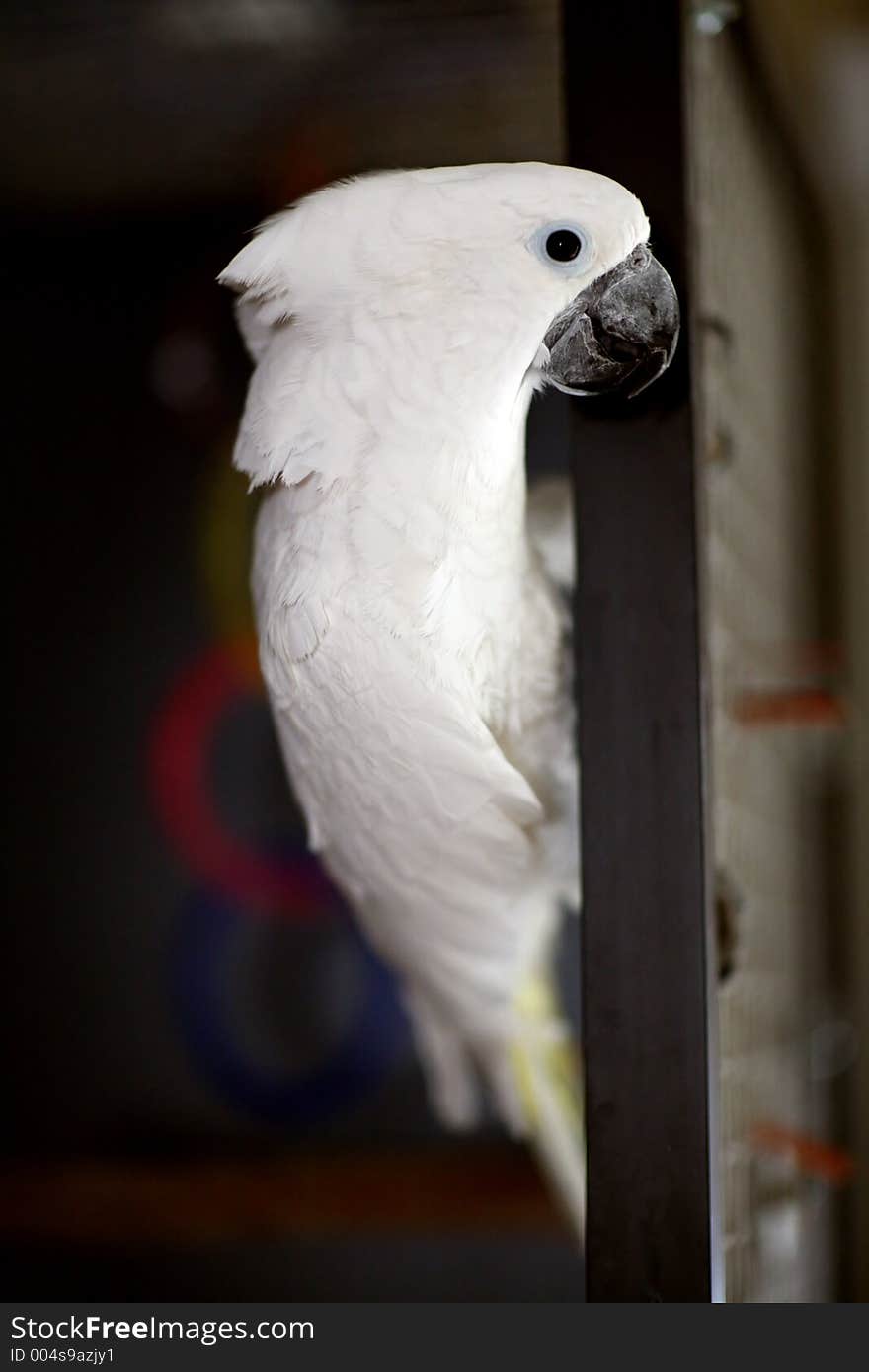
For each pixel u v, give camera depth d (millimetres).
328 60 2277
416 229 1116
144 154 2670
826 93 2365
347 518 1141
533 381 1146
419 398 1129
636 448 1082
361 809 1232
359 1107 2770
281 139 2598
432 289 1118
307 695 1170
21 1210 2457
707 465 1176
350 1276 2412
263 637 1195
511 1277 2373
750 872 1467
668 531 1069
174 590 2926
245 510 2902
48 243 3004
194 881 2867
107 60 2275
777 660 1825
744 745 1447
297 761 1274
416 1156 2723
